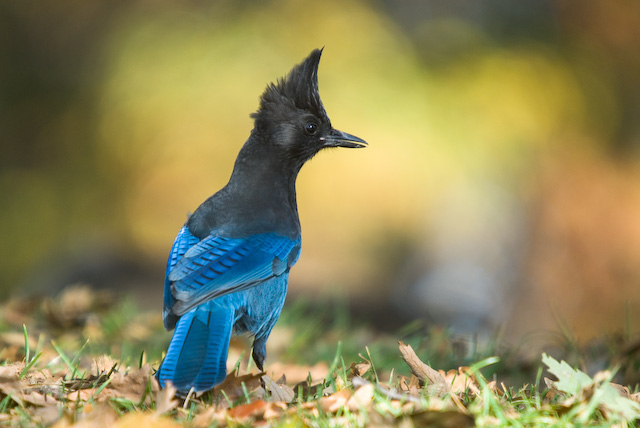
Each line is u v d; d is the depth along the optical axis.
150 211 17.95
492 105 16.08
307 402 5.26
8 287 18.97
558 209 17.84
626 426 5.05
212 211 6.80
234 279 6.26
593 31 18.48
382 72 15.70
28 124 19.48
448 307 17.78
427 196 16.08
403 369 8.41
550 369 5.69
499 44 17.23
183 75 16.39
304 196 16.23
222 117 16.33
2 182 19.27
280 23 16.27
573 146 17.50
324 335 10.45
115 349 8.72
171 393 5.12
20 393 5.34
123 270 16.30
